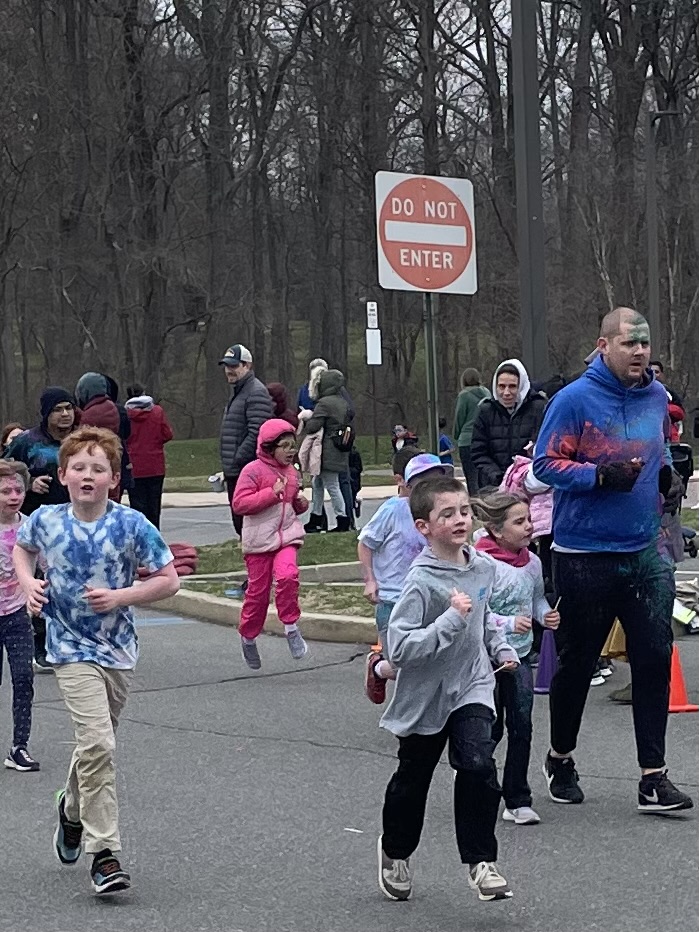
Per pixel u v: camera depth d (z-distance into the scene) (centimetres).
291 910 538
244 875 584
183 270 4831
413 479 775
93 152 4634
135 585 571
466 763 520
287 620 1030
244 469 1032
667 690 665
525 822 647
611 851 604
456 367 5556
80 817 566
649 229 3341
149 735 852
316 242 5356
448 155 4766
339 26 4838
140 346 4972
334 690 980
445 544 531
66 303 4794
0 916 538
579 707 681
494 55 4838
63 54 4528
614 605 668
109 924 526
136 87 4625
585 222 4903
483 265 5131
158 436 1712
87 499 569
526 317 1107
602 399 666
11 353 5797
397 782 542
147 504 1725
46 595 571
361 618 1172
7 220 4544
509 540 659
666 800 654
